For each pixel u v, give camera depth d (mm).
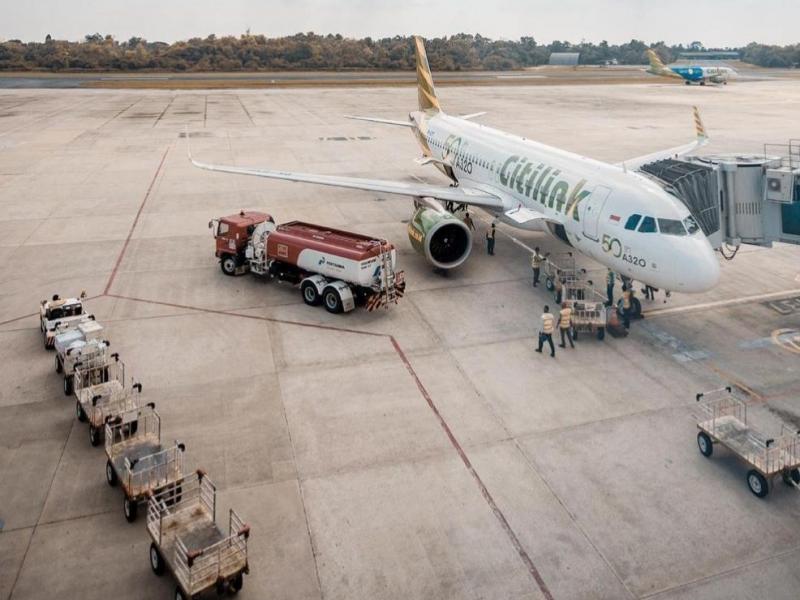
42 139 59906
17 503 12352
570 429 15102
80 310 20016
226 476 13211
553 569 10867
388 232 31688
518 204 26812
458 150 33750
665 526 11883
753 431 13820
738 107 92312
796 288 24531
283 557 11070
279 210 35844
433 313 22016
